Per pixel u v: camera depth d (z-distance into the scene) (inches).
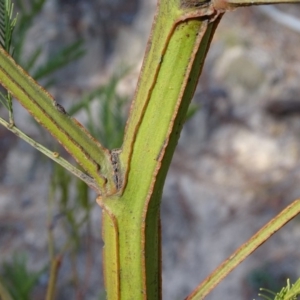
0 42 8.2
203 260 37.4
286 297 8.2
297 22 43.0
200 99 45.2
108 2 47.3
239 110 45.3
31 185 39.9
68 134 8.2
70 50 13.8
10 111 8.2
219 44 47.8
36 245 36.5
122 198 8.4
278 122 44.9
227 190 40.6
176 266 37.2
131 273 8.6
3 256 35.9
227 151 43.1
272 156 42.9
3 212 38.7
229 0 7.4
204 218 39.2
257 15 49.6
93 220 35.8
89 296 33.8
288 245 36.8
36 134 38.7
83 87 43.2
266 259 36.0
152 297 8.7
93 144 8.3
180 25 7.6
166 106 8.0
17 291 14.3
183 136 43.4
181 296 36.0
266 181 41.3
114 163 8.4
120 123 13.3
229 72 46.8
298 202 8.2
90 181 8.5
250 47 47.5
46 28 42.4
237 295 34.7
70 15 44.5
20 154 40.4
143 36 46.8
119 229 8.5
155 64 7.9
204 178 41.1
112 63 45.3
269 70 46.7
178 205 39.7
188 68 7.8
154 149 8.2
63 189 13.5
